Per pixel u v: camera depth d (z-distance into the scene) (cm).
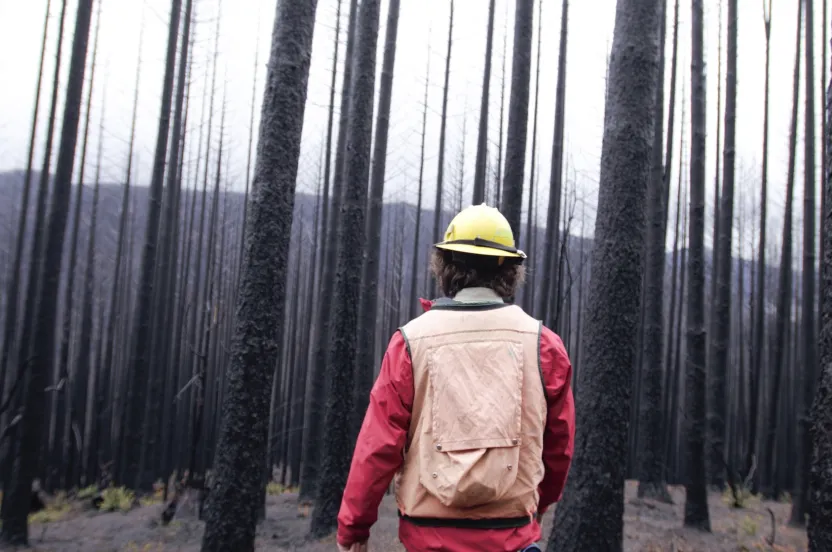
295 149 562
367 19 809
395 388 174
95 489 1160
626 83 514
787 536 800
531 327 181
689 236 866
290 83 559
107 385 1509
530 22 734
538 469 169
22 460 685
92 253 1460
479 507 161
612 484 480
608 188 509
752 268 1454
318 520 776
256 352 537
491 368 171
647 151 511
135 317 1143
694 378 827
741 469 1653
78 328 1950
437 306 185
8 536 684
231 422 532
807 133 1009
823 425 282
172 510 880
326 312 1066
